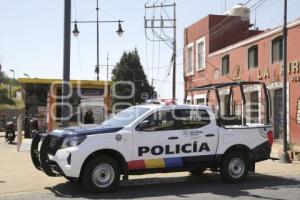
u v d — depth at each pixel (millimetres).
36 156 12273
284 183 12641
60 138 11148
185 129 11961
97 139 11062
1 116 42500
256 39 25328
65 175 10945
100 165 11078
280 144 22828
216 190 11625
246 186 12180
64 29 14539
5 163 16016
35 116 24766
